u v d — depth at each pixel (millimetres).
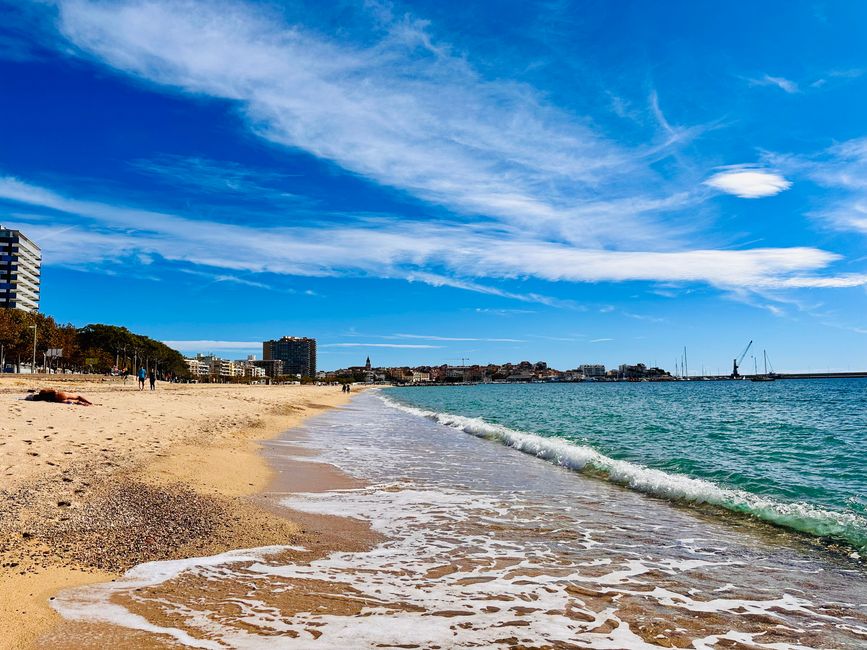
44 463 11164
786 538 9469
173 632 5250
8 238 152000
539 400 82438
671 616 6160
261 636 5262
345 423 35312
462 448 21844
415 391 197125
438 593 6676
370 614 5941
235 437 20875
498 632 5617
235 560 7508
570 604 6445
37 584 6117
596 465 16422
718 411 49906
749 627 5910
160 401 32062
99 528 8094
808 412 47688
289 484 13234
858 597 6812
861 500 12992
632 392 114812
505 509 11367
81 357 115688
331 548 8344
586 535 9516
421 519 10406
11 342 89312
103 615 5543
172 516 9109
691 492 12766
